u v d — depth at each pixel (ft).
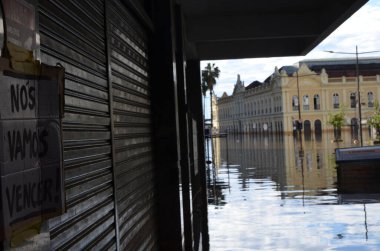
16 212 6.67
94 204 12.05
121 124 16.75
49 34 9.48
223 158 132.77
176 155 23.67
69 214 10.05
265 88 351.67
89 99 12.33
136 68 20.15
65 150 10.12
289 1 37.76
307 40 46.06
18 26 7.23
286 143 227.61
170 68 24.11
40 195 7.46
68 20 10.77
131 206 17.35
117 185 15.06
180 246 23.29
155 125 23.77
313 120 316.60
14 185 6.64
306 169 85.05
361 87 314.55
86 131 11.86
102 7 14.12
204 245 29.45
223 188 60.34
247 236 31.55
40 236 7.53
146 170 21.13
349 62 336.08
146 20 21.53
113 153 14.32
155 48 24.21
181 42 30.86
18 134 6.83
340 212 39.81
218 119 509.35
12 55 6.82
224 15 41.27
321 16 39.99
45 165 7.67
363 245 28.19
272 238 30.78
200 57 52.60
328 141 234.58
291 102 316.19
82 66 11.84
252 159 123.03
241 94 415.64
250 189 58.39
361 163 59.52
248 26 41.50
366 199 47.42
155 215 22.82
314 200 47.55
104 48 14.29
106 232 13.07
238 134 426.92
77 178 10.83
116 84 16.26
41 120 7.60
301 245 28.68
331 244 28.66
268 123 348.18
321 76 314.96
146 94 22.36
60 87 8.30
